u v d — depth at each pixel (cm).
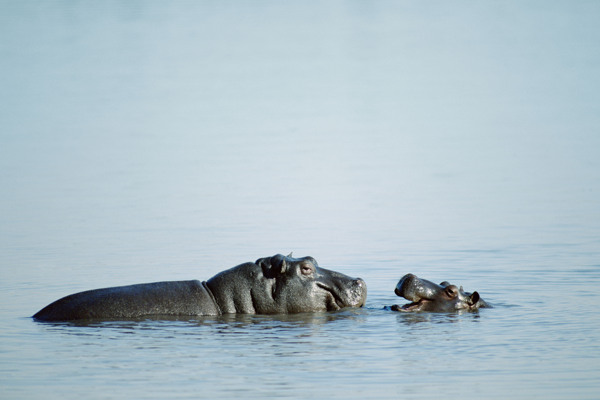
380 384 5488
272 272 7362
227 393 5344
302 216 11600
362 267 9081
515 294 7900
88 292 7362
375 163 15125
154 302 7256
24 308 7562
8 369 5819
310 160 15462
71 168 15012
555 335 6519
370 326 6856
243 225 11094
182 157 15900
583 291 7944
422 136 17375
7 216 11712
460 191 13000
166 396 5303
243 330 6756
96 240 10362
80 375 5691
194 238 10438
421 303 7350
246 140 17450
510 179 13700
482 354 6069
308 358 6012
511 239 10181
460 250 9725
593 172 13962
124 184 13775
